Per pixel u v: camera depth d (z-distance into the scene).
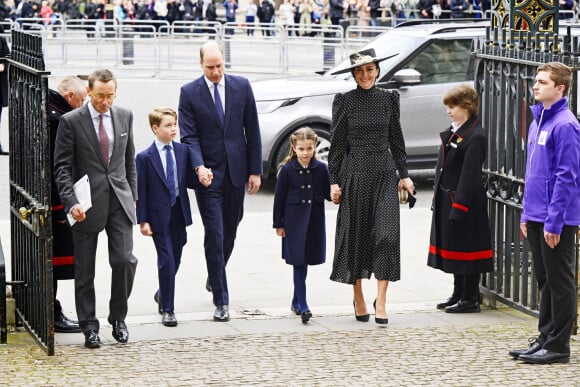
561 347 11.78
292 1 62.31
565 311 11.71
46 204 11.85
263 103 22.77
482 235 13.85
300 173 13.59
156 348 12.35
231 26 42.91
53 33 44.09
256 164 14.41
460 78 23.28
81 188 12.22
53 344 12.04
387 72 23.05
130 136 12.67
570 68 12.23
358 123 13.58
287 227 13.61
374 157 13.61
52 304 12.00
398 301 14.91
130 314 14.06
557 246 11.64
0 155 26.47
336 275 13.63
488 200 14.26
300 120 22.67
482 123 14.41
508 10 14.32
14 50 13.22
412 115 22.97
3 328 12.67
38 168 12.10
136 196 12.76
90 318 12.48
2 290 12.62
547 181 11.70
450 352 12.19
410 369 11.52
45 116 11.80
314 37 43.72
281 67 42.84
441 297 15.13
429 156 23.20
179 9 59.00
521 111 13.66
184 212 13.75
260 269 16.61
